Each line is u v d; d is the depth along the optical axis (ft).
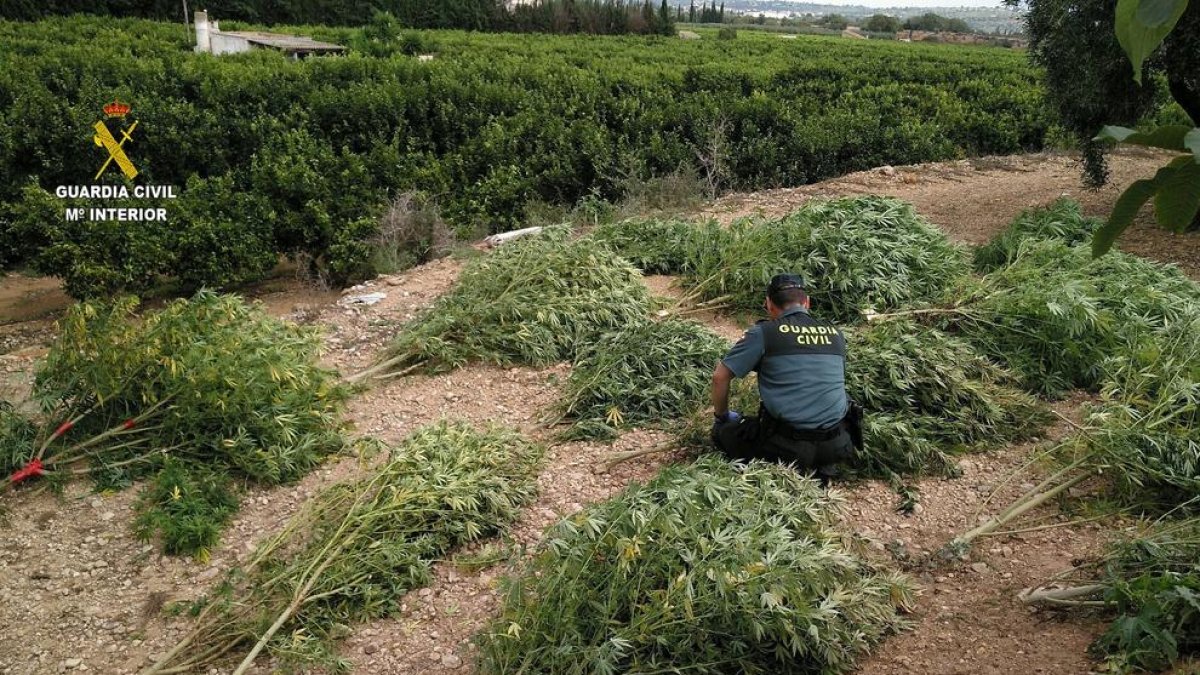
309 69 51.90
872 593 11.21
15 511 15.06
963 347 17.74
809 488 12.87
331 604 12.50
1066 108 32.12
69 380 16.35
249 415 16.17
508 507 14.32
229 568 13.66
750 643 10.43
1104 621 11.10
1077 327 17.88
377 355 21.01
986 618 11.64
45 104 36.63
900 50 124.57
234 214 31.86
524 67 61.05
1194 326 17.04
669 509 11.32
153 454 15.87
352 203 33.73
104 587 13.29
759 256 21.93
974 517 14.23
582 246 22.75
